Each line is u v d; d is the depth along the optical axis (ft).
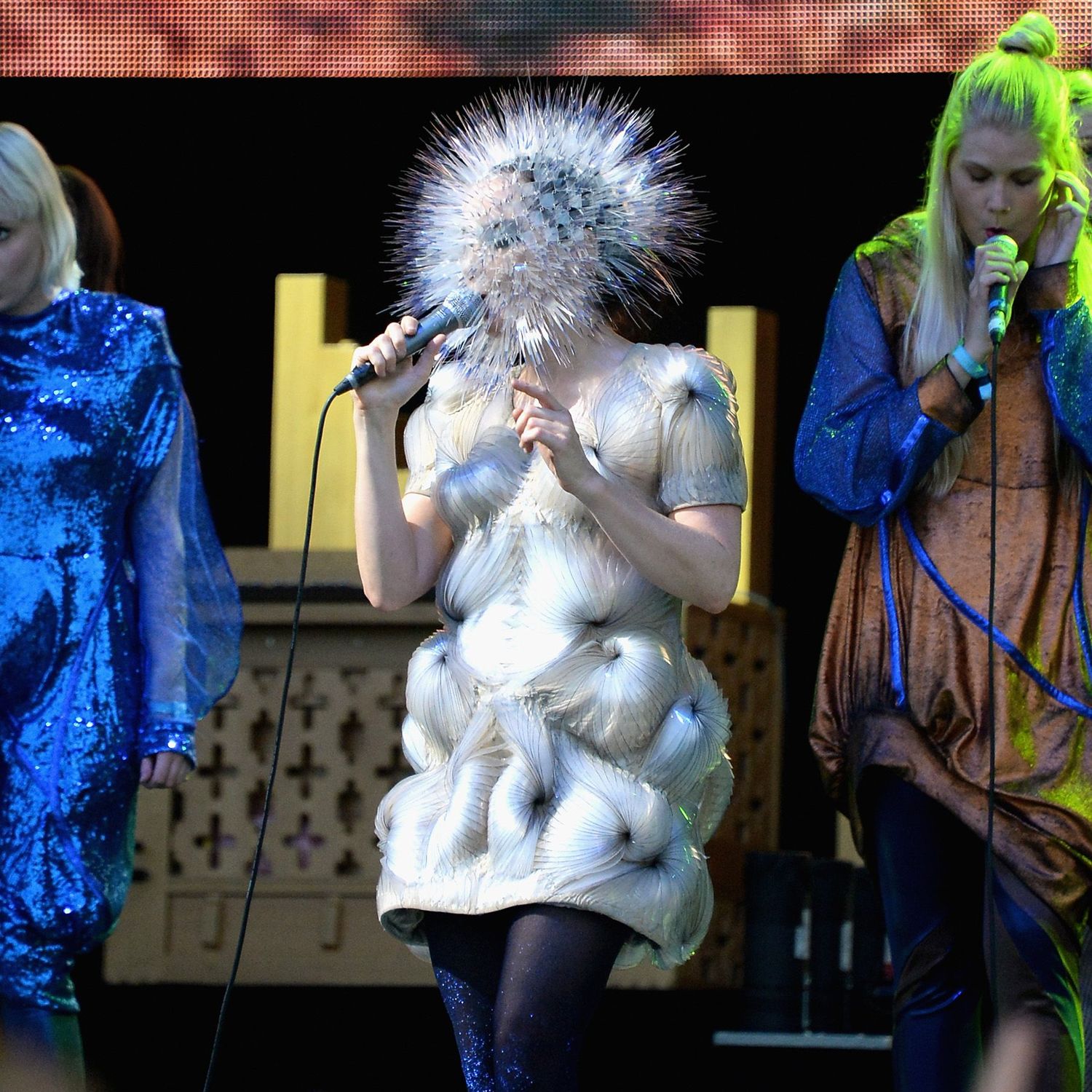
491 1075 37.83
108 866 45.32
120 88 100.12
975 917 44.70
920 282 45.42
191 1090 61.31
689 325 42.91
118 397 46.09
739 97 98.32
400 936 39.91
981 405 43.83
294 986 68.03
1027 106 43.32
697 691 39.58
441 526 41.04
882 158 101.71
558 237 38.83
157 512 46.80
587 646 38.50
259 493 107.04
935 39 77.82
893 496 44.47
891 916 44.73
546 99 40.93
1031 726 44.11
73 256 46.93
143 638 46.34
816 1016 66.80
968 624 44.50
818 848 101.24
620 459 39.19
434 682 39.11
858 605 45.85
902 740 44.60
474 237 39.04
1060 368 44.24
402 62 80.43
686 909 38.24
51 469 45.39
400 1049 64.90
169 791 68.64
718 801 40.65
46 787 44.78
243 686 69.00
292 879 68.23
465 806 38.09
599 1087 61.41
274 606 68.85
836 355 46.16
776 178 103.24
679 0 79.05
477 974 38.37
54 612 45.24
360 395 39.45
